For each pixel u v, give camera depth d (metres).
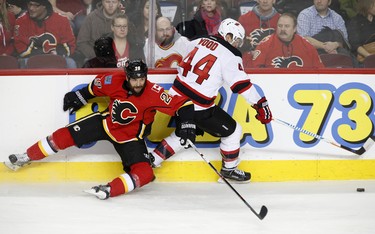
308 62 22.50
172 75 21.50
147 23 22.03
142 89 19.69
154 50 22.05
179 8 22.12
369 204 19.34
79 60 22.12
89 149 21.55
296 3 22.50
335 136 22.16
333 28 22.53
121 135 20.19
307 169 22.17
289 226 17.19
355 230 16.92
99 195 19.16
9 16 22.05
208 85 20.19
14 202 18.92
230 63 20.00
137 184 19.67
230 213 18.31
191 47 20.84
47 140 20.59
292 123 22.00
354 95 22.06
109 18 22.05
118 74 20.09
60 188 20.75
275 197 20.08
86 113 21.48
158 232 16.52
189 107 20.02
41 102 21.38
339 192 20.69
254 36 22.47
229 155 21.19
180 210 18.52
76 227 16.80
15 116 21.39
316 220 17.73
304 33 22.50
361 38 22.64
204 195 20.23
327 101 22.00
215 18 22.38
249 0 22.41
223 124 20.73
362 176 22.36
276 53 22.48
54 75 21.31
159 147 21.16
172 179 21.88
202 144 21.83
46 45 22.11
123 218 17.64
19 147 21.48
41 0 22.05
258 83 21.81
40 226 16.83
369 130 22.20
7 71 21.23
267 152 22.02
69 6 22.09
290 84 21.88
